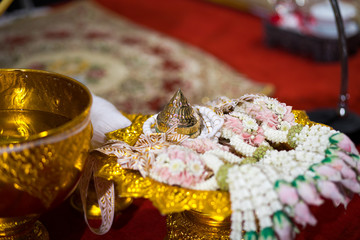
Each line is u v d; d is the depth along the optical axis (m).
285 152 0.39
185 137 0.42
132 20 1.74
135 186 0.38
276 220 0.34
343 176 0.36
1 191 0.32
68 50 1.46
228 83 1.21
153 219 0.47
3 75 0.42
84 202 0.43
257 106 0.47
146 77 1.27
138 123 0.49
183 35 1.57
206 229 0.42
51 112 0.44
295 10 1.38
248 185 0.34
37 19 1.80
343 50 0.71
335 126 0.72
